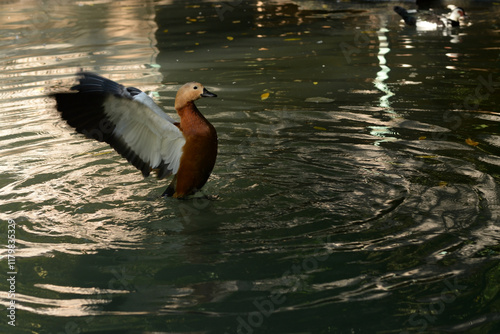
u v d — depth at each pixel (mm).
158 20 13703
